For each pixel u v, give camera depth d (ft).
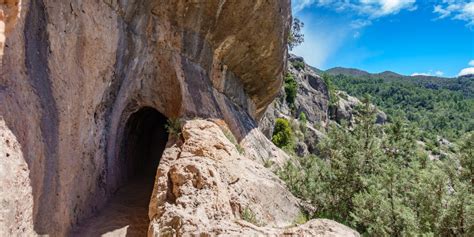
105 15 33.32
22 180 20.59
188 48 47.16
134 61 39.50
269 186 36.73
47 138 24.63
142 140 59.77
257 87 68.49
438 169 32.60
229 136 43.93
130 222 33.58
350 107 235.81
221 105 52.49
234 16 48.83
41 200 23.29
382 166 42.91
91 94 32.32
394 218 32.04
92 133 33.50
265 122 100.78
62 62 27.45
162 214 26.02
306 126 154.40
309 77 214.90
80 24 29.60
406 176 37.06
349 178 43.06
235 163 35.63
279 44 59.06
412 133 54.13
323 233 22.21
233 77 60.18
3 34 18.83
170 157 34.40
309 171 46.44
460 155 33.83
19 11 20.11
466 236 28.04
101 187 36.04
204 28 48.42
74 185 29.30
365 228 35.58
